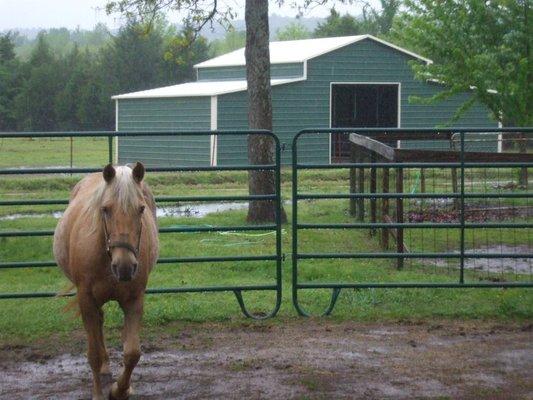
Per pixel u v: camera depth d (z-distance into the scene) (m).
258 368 7.66
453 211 16.78
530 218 16.75
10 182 24.53
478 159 13.92
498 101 22.75
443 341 8.55
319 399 6.83
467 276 11.57
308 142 32.88
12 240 14.48
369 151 15.69
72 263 6.62
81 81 53.94
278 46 37.44
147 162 33.97
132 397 6.91
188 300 10.21
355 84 33.59
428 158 13.38
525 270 12.23
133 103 34.78
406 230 15.93
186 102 32.34
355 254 9.61
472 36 22.92
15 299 10.16
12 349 8.34
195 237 15.50
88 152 39.00
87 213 6.55
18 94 54.69
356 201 17.70
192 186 24.89
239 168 9.45
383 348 8.30
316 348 8.30
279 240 9.52
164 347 8.34
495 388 7.10
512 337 8.70
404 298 10.20
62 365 7.84
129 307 6.55
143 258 6.45
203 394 6.98
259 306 9.91
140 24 19.72
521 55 22.33
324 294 10.44
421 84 34.41
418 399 6.83
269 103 17.09
